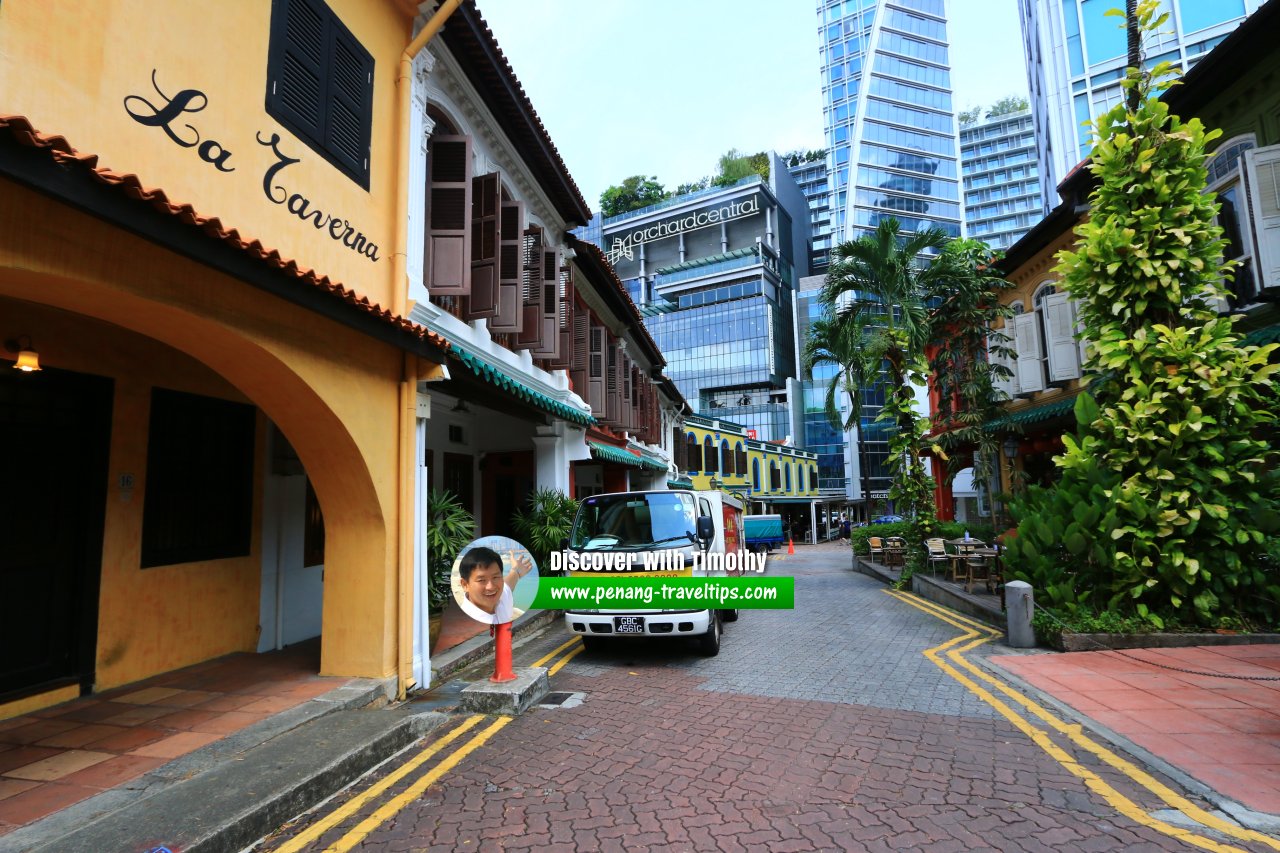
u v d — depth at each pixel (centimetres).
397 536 584
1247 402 784
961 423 1625
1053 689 584
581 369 1268
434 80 756
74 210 310
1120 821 345
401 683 573
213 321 387
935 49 8569
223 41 461
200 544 612
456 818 356
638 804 371
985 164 11319
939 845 321
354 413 526
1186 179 761
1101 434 809
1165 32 3909
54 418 496
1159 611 750
